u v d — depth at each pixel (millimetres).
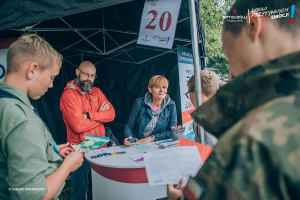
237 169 233
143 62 3746
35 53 767
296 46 312
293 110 246
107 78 4160
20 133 652
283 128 235
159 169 723
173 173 705
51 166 831
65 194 2775
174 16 1743
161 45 1832
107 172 1455
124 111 4055
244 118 278
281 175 213
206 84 1355
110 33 2811
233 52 377
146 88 3775
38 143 687
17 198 624
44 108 3547
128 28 2539
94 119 2438
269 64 292
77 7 1529
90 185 2621
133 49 3549
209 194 252
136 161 1414
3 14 1684
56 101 3725
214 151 277
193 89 1485
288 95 261
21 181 624
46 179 750
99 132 2523
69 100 2346
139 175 1374
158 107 2396
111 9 2303
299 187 208
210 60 10773
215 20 10039
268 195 217
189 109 2162
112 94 4148
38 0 1609
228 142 266
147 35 1895
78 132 2316
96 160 1455
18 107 694
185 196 305
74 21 2439
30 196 633
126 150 1707
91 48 3406
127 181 1385
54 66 849
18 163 628
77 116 2314
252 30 338
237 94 330
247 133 249
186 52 2180
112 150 1704
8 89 726
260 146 232
